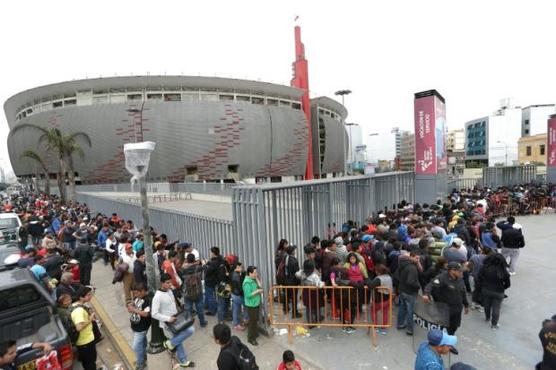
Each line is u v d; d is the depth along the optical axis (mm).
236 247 6793
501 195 16000
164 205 23859
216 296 6641
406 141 123750
